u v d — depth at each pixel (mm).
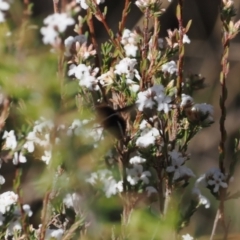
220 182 3439
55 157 3281
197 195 3428
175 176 3430
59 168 3309
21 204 3350
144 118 3445
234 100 5645
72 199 3350
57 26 3297
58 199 3350
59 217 3412
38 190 3289
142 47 3447
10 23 3271
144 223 3270
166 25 6055
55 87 3246
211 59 5883
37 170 3408
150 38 3479
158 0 3441
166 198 3426
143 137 3430
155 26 3451
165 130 3451
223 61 3467
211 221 3809
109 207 3277
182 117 3449
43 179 3285
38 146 3373
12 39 3256
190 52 5941
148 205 3418
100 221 3277
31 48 3252
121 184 3408
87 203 3285
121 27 3488
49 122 3279
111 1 5742
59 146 3281
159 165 3432
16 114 3320
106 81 3438
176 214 3273
